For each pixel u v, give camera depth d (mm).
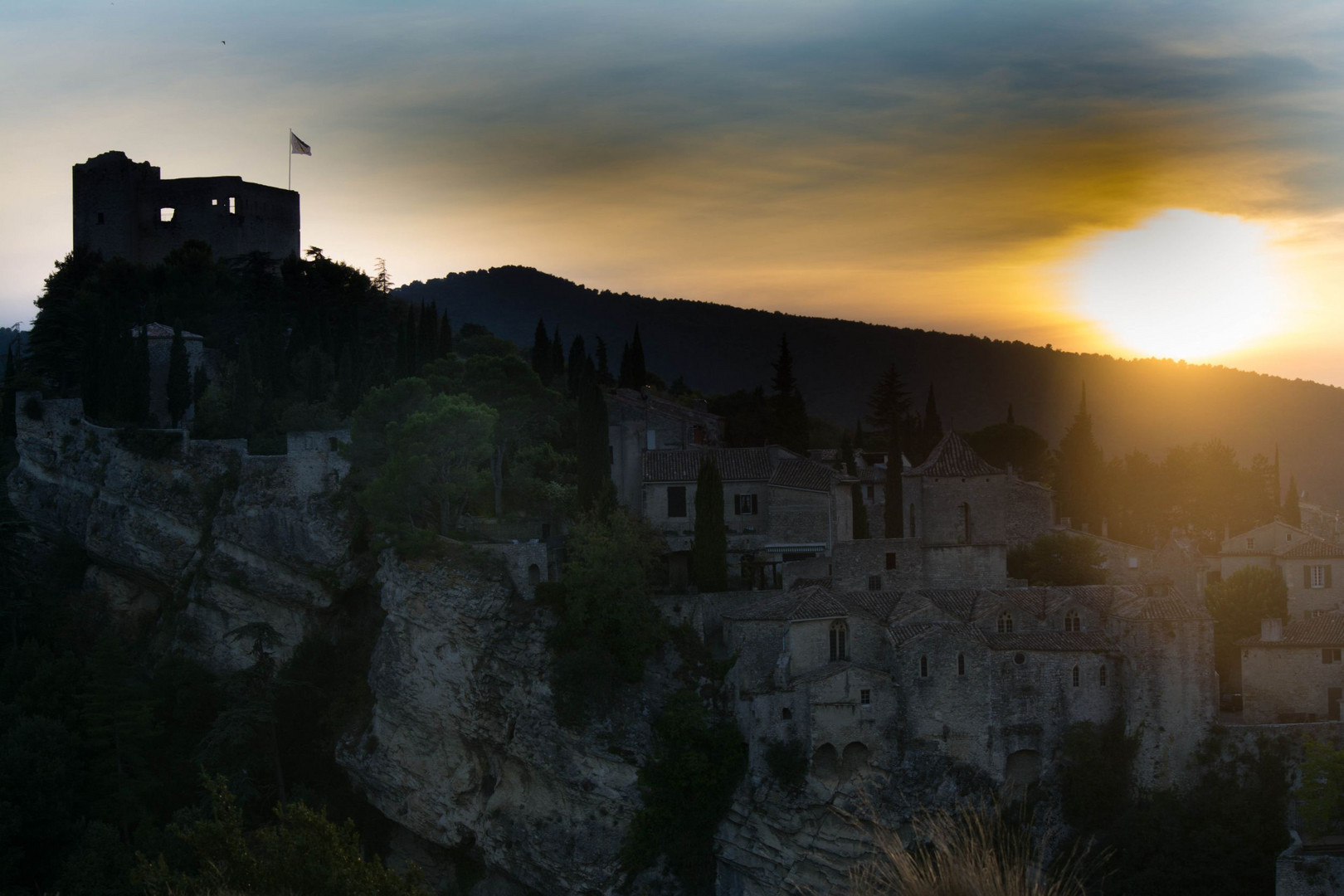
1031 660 91250
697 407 164375
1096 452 128250
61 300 160750
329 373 145125
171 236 177125
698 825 95188
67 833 100500
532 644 100625
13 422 147625
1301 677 92188
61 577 135250
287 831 63750
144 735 108875
